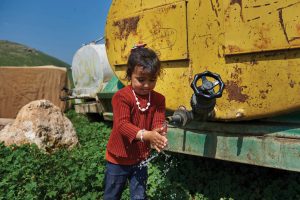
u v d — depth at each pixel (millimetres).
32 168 1884
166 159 1891
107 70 3207
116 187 1299
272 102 1359
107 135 2750
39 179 1807
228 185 1736
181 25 1592
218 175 1826
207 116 1420
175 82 1644
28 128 2416
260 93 1384
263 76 1371
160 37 1681
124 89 1221
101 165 1922
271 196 1647
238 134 1469
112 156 1275
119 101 1207
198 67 1551
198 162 1974
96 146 2373
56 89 4375
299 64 1287
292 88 1310
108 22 1939
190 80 1584
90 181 1735
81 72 3445
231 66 1446
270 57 1350
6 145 2385
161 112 1246
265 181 1793
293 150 1313
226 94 1463
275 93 1350
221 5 1453
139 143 1241
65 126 2516
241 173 1884
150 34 1725
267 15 1335
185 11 1573
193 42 1561
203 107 1351
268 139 1384
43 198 1694
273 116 1394
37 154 2121
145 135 1145
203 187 1788
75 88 3551
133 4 1804
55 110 2537
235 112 1444
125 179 1299
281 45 1310
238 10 1401
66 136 2484
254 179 1837
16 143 2383
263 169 1870
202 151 1579
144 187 1304
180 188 1779
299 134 1319
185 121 1375
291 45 1287
